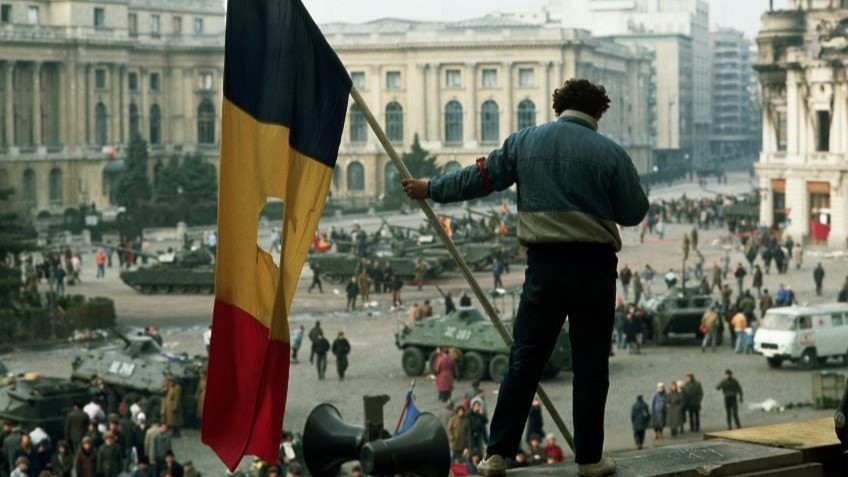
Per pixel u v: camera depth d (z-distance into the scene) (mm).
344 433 8227
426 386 51281
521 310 8773
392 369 55406
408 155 158625
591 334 8703
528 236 8570
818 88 110125
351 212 147000
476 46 171125
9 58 147500
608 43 195000
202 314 75312
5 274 65750
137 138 138875
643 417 39594
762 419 44594
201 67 171750
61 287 82750
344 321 71562
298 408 46906
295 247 9477
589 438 8641
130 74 166000
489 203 154000
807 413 45500
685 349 60875
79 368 47250
